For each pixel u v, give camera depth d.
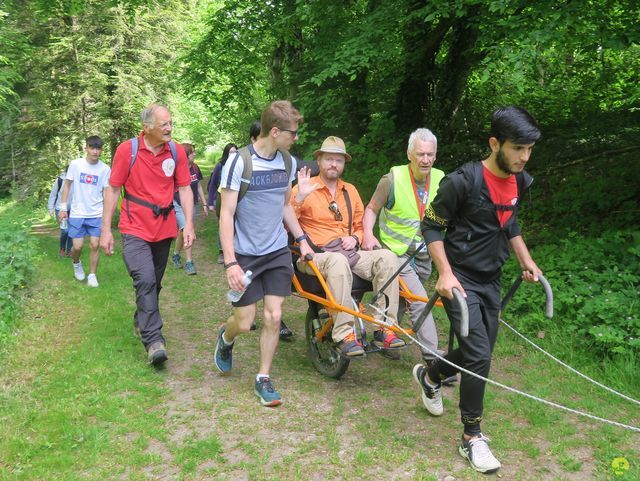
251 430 3.63
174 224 4.86
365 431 3.65
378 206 4.57
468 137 10.66
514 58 5.63
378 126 10.05
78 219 7.00
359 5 9.31
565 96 10.88
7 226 7.88
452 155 10.16
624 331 4.70
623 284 5.35
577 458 3.38
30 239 7.91
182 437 3.55
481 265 3.26
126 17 16.69
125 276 7.51
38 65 17.27
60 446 3.38
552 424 3.76
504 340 5.19
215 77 12.79
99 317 5.75
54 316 5.76
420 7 7.94
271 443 3.49
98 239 7.06
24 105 17.88
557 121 10.38
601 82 10.07
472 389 3.23
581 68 10.49
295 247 4.36
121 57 17.36
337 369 4.35
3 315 5.39
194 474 3.17
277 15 10.34
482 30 6.71
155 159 4.66
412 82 10.59
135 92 16.91
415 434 3.63
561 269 5.92
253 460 3.31
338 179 4.64
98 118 17.16
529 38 5.56
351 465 3.27
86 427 3.57
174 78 17.42
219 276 7.84
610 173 8.09
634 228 6.25
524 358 4.89
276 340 4.06
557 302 5.34
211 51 12.01
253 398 4.08
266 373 4.06
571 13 5.52
